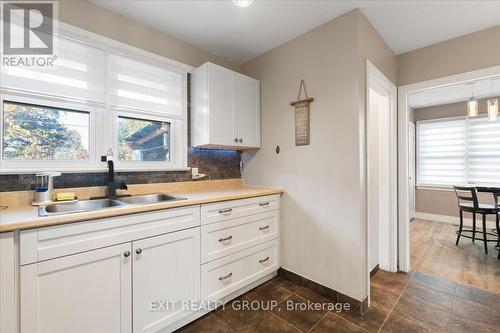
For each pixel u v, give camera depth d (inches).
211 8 74.0
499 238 125.5
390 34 86.1
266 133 101.3
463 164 176.2
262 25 82.7
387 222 99.3
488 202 164.7
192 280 66.2
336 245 77.5
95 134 73.7
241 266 79.5
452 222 177.6
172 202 61.7
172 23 82.0
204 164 100.5
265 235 88.0
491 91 151.9
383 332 63.0
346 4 71.2
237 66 112.2
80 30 68.6
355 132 72.9
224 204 74.5
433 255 117.0
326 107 80.4
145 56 82.1
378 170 101.0
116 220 52.7
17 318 42.1
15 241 42.0
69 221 46.4
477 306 74.2
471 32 83.7
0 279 40.2
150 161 87.0
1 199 57.8
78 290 48.1
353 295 73.1
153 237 58.6
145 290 57.3
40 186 63.1
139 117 83.1
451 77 87.4
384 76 87.6
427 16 76.0
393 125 98.3
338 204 77.1
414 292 82.7
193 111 93.7
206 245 69.7
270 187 99.4
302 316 69.8
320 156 82.0
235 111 94.4
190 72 94.7
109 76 74.8
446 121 183.5
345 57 75.1
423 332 62.8
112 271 52.4
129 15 77.6
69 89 68.1
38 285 43.9
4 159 60.6
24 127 63.5
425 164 193.0
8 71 60.0
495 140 164.1
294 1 70.2
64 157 69.5
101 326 50.9
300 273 87.7
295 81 90.0
